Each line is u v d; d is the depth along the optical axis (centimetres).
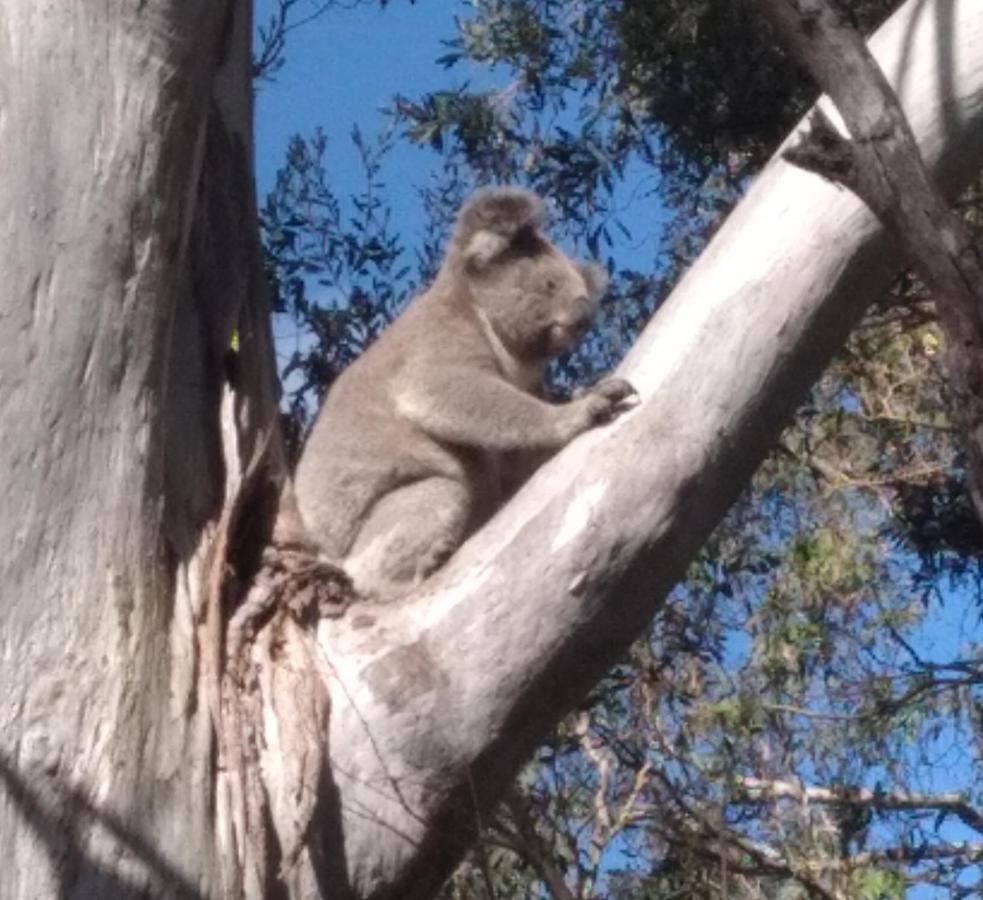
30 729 396
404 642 449
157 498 428
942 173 460
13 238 411
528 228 664
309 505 605
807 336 454
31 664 399
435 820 444
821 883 820
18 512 404
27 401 408
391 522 604
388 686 444
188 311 472
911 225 331
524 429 602
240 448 468
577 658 449
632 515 445
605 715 705
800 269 453
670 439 449
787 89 826
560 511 449
